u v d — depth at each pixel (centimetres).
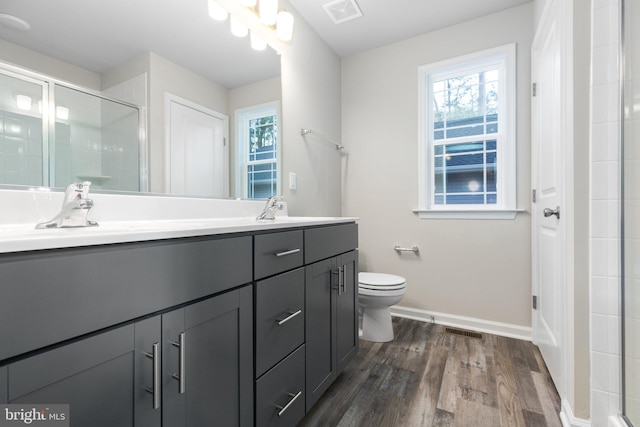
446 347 201
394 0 209
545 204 176
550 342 164
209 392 84
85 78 108
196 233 80
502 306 223
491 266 227
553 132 158
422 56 250
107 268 61
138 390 66
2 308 47
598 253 117
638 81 105
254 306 100
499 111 230
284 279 114
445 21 233
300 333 123
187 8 145
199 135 149
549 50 165
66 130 102
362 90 276
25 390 50
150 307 69
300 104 222
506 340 212
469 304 234
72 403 56
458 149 247
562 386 138
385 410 138
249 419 97
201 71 151
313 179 237
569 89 128
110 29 116
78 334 57
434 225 247
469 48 232
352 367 175
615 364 113
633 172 108
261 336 103
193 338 79
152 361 69
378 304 206
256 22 183
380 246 268
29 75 94
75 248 57
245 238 97
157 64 131
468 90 243
